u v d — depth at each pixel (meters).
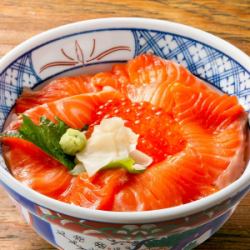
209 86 0.65
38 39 0.63
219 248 0.60
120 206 0.56
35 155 0.59
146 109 0.61
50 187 0.57
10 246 0.60
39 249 0.60
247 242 0.61
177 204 0.56
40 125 0.58
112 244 0.54
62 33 0.64
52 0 0.79
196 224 0.53
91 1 0.79
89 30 0.64
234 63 0.63
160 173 0.57
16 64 0.62
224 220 0.58
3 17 0.77
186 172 0.57
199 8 0.79
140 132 0.59
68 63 0.65
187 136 0.60
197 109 0.61
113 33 0.65
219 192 0.53
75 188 0.56
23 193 0.53
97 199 0.55
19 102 0.62
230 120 0.61
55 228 0.55
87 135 0.60
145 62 0.65
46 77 0.64
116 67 0.66
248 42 0.75
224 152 0.59
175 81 0.62
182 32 0.65
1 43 0.74
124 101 0.62
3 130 0.60
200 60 0.65
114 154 0.57
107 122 0.59
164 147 0.59
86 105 0.61
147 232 0.52
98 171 0.57
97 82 0.64
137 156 0.58
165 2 0.80
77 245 0.56
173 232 0.53
